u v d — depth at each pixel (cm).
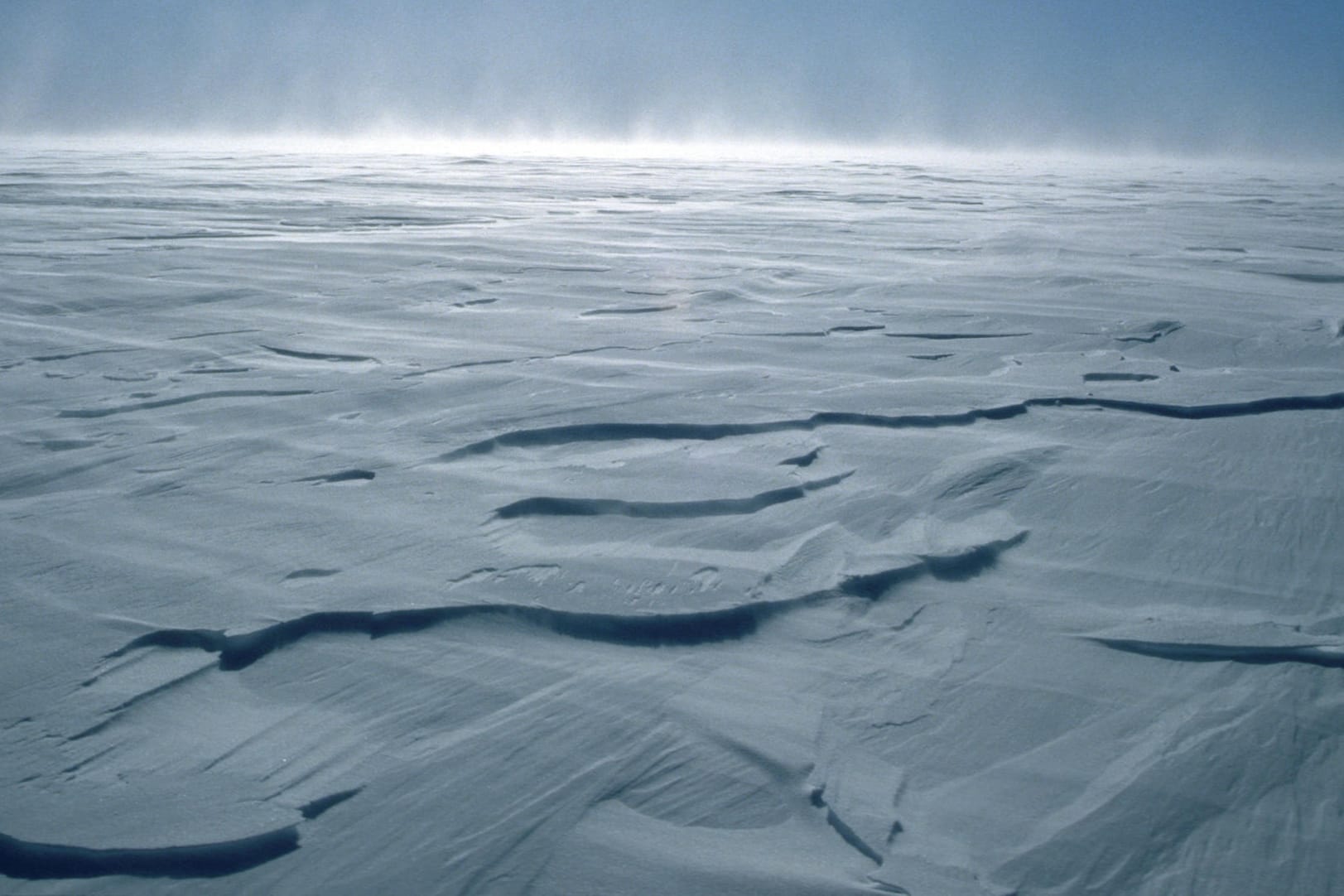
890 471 701
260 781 394
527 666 470
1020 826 380
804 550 582
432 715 435
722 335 1119
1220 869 361
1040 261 1817
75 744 413
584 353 1027
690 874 355
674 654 483
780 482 672
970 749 420
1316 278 1633
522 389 884
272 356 1008
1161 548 591
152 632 489
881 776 404
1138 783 401
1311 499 653
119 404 847
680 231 2322
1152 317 1233
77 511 626
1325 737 428
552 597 522
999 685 462
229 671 465
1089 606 530
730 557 571
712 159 10194
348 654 477
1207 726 434
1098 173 7550
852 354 1039
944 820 382
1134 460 721
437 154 10175
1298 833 377
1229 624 509
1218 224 2730
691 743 419
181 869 355
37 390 888
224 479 680
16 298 1285
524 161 7931
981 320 1218
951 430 791
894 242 2136
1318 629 506
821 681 464
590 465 709
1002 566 575
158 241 1948
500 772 401
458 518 616
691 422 786
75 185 3603
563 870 356
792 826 378
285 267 1599
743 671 471
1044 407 852
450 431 771
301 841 366
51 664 464
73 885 350
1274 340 1111
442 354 1015
